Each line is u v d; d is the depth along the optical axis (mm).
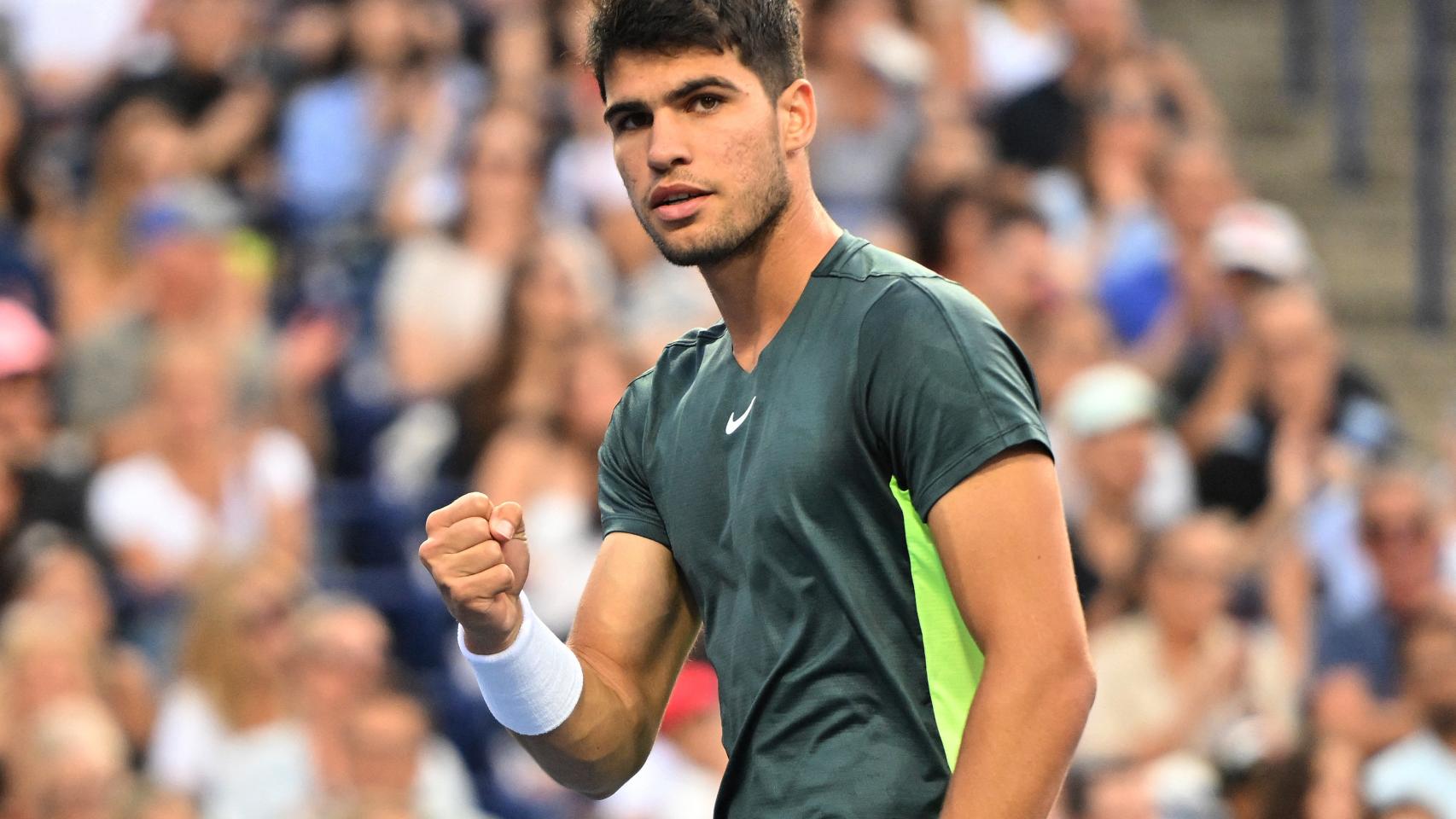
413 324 15773
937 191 15781
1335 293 22625
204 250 14766
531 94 17812
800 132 5363
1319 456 15914
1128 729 13492
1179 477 15312
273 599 12758
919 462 5031
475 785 13703
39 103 18547
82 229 16734
